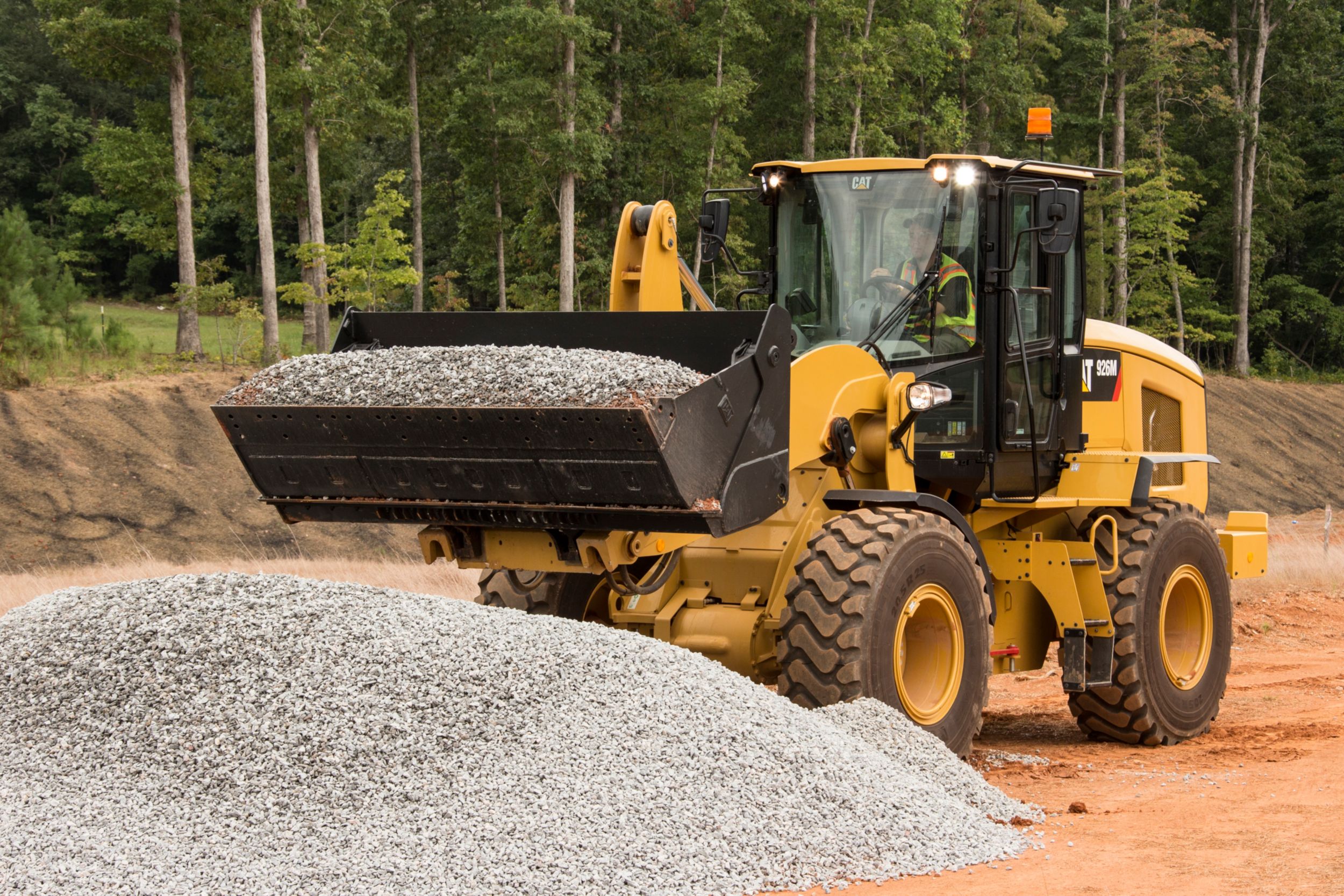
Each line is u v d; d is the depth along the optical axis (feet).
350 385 25.48
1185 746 33.83
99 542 90.94
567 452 22.97
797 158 166.61
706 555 28.35
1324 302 240.73
